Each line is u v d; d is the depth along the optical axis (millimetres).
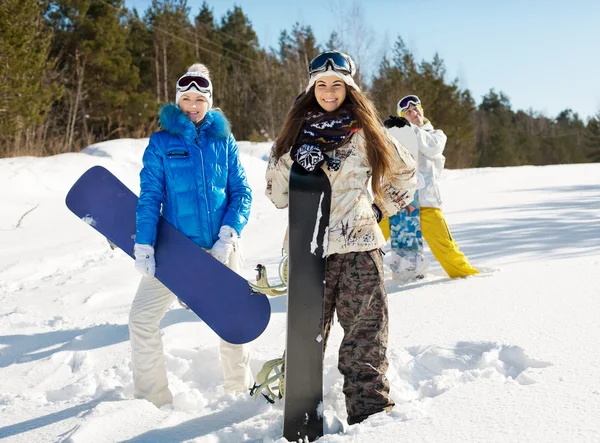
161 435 2262
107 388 2891
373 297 2242
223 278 2727
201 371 3248
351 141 2270
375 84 36031
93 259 7047
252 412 2457
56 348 3738
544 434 1889
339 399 2510
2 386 3131
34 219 9414
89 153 14523
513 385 2326
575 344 2785
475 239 6391
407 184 2416
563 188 11773
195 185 2814
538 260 5023
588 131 63719
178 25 34531
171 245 2750
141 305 2746
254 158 16578
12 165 12484
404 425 2043
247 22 46750
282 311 4133
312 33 39375
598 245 5508
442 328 3346
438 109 37375
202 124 2896
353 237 2225
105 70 28266
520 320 3312
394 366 2820
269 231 8195
